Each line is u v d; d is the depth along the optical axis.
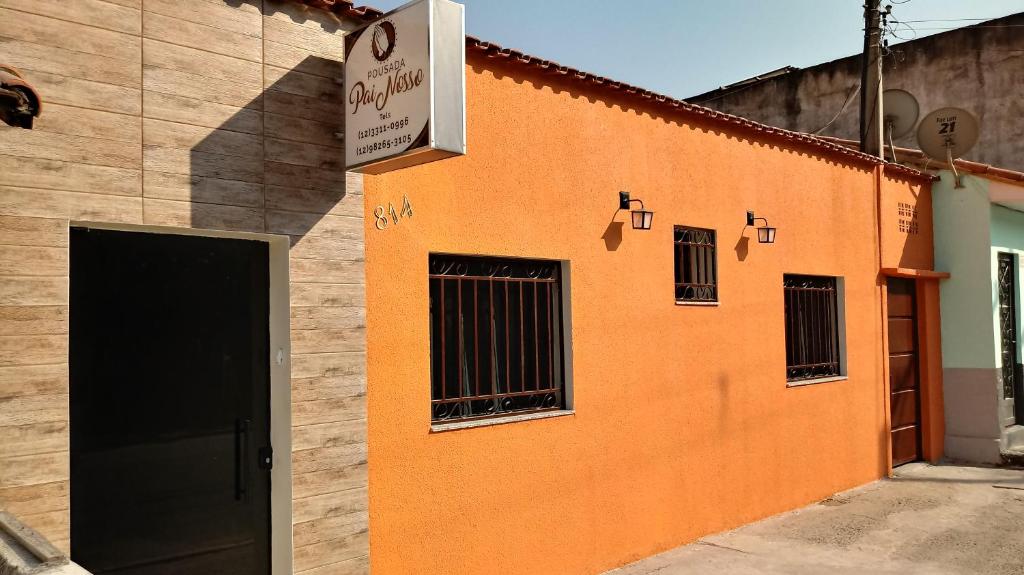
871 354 10.31
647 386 7.08
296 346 4.56
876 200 10.55
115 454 4.13
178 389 4.37
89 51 3.84
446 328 5.68
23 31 3.64
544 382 6.35
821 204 9.53
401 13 4.24
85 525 4.02
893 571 6.67
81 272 4.05
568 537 6.29
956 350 11.63
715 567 6.75
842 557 7.06
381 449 5.06
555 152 6.33
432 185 5.43
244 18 4.40
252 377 4.65
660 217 7.30
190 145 4.16
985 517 8.48
